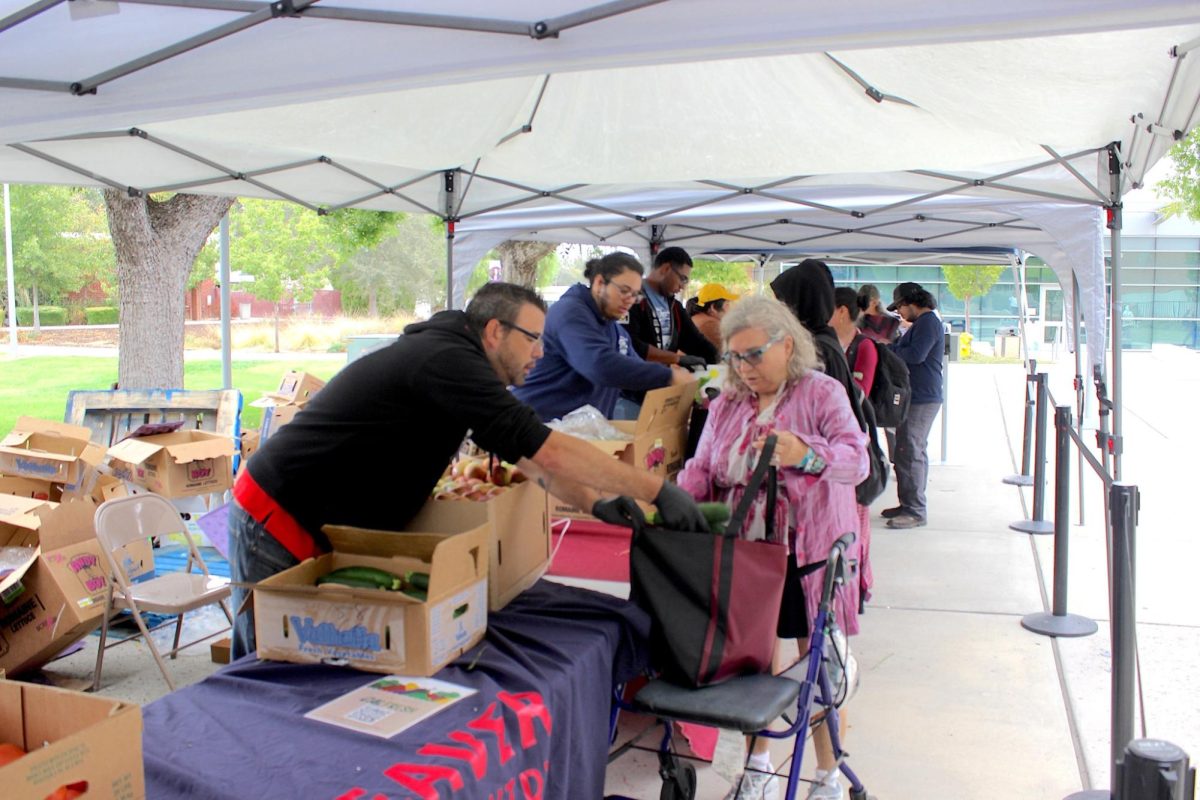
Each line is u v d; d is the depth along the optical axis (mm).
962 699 4473
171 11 2867
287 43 2928
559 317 4398
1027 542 7258
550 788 2188
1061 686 4602
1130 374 23312
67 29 2959
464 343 2531
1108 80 3994
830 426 2955
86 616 4352
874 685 4645
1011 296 32906
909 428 7668
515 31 2705
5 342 30781
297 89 2953
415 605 2223
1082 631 5254
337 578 2408
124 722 1555
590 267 4492
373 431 2506
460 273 8789
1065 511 5391
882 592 6082
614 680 2607
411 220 33031
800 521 2934
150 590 4504
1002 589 6109
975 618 5574
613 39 2650
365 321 35719
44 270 28047
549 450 2488
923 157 6047
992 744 4020
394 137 5648
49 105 3225
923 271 30500
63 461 5688
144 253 8609
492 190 7500
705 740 3664
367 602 2260
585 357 4289
